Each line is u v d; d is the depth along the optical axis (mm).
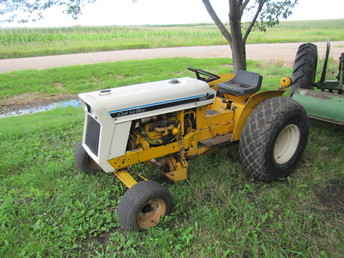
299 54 5438
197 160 4129
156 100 3084
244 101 3936
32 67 14234
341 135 4715
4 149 4723
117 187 3609
